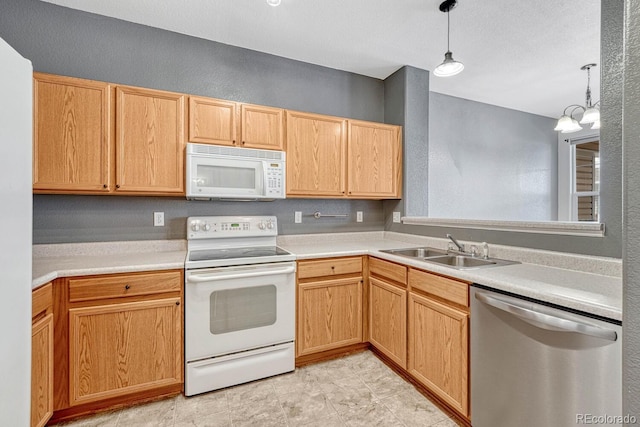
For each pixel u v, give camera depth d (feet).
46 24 6.65
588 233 5.16
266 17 7.14
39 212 6.64
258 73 8.64
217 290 6.32
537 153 14.58
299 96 9.19
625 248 2.26
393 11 6.90
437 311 5.74
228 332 6.44
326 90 9.58
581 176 14.69
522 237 6.25
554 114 14.55
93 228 7.06
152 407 5.81
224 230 7.84
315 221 9.49
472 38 8.00
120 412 5.65
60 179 5.95
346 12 6.96
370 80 10.27
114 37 7.18
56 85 5.92
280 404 5.93
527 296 4.24
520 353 4.32
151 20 7.26
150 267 5.86
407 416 5.59
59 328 5.28
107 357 5.58
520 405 4.31
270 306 6.87
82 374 5.42
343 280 7.71
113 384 5.63
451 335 5.42
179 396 6.15
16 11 6.44
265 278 6.77
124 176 6.43
